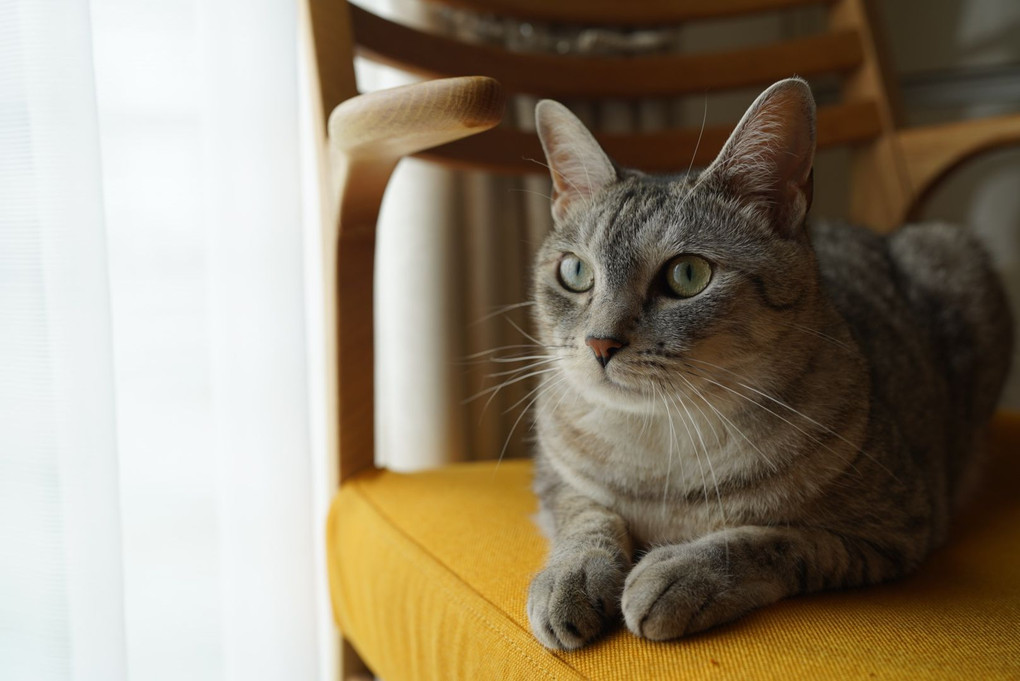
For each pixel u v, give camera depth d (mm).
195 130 661
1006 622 465
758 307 524
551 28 818
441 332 773
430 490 621
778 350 530
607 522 531
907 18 1017
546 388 579
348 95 614
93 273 555
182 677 677
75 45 546
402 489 620
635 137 752
